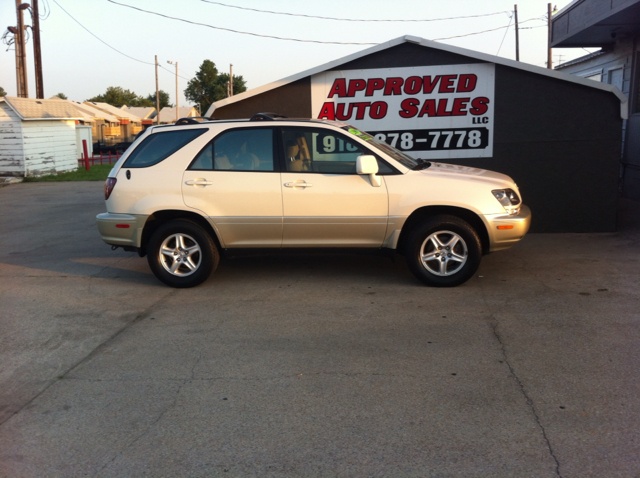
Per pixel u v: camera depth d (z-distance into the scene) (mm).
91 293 6641
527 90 8836
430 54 8961
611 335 4824
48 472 3182
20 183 21906
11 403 4004
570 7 12195
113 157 36438
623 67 12594
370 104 9227
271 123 6500
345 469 3102
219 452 3307
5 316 5863
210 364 4527
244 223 6410
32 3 26234
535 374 4148
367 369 4332
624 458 3111
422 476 3018
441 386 4016
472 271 6230
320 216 6320
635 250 7781
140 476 3117
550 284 6359
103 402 3963
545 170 9016
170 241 6699
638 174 11688
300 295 6273
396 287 6445
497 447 3252
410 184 6234
